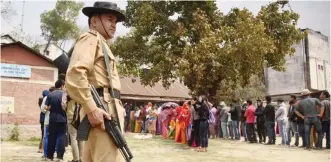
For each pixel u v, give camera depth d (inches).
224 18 900.0
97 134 106.3
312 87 1238.9
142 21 855.1
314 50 1251.8
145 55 887.1
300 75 1282.0
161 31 888.3
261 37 742.5
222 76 804.0
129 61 907.4
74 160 293.7
